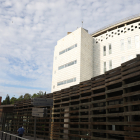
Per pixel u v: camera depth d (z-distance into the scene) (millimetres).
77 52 29406
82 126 16984
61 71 31766
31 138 23328
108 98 13305
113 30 30953
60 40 34062
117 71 12922
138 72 10383
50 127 22109
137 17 29953
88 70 29781
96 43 32625
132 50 27375
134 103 10430
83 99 17609
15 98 111125
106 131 12891
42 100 13898
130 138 10023
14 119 32844
